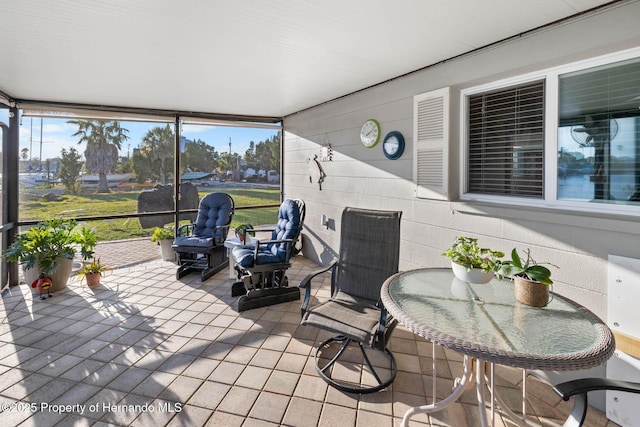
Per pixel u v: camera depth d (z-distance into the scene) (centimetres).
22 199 429
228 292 374
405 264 331
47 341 263
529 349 127
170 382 214
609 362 188
